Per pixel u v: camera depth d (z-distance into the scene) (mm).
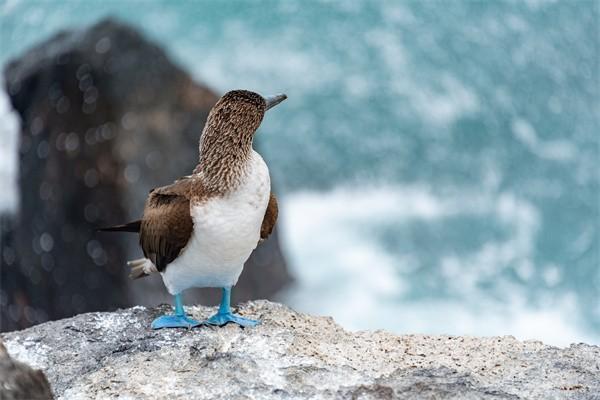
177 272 7523
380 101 30625
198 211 7074
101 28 17344
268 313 7902
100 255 16141
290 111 30109
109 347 7328
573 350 7027
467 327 19078
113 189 16078
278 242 18766
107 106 16516
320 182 27500
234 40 33312
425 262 21953
